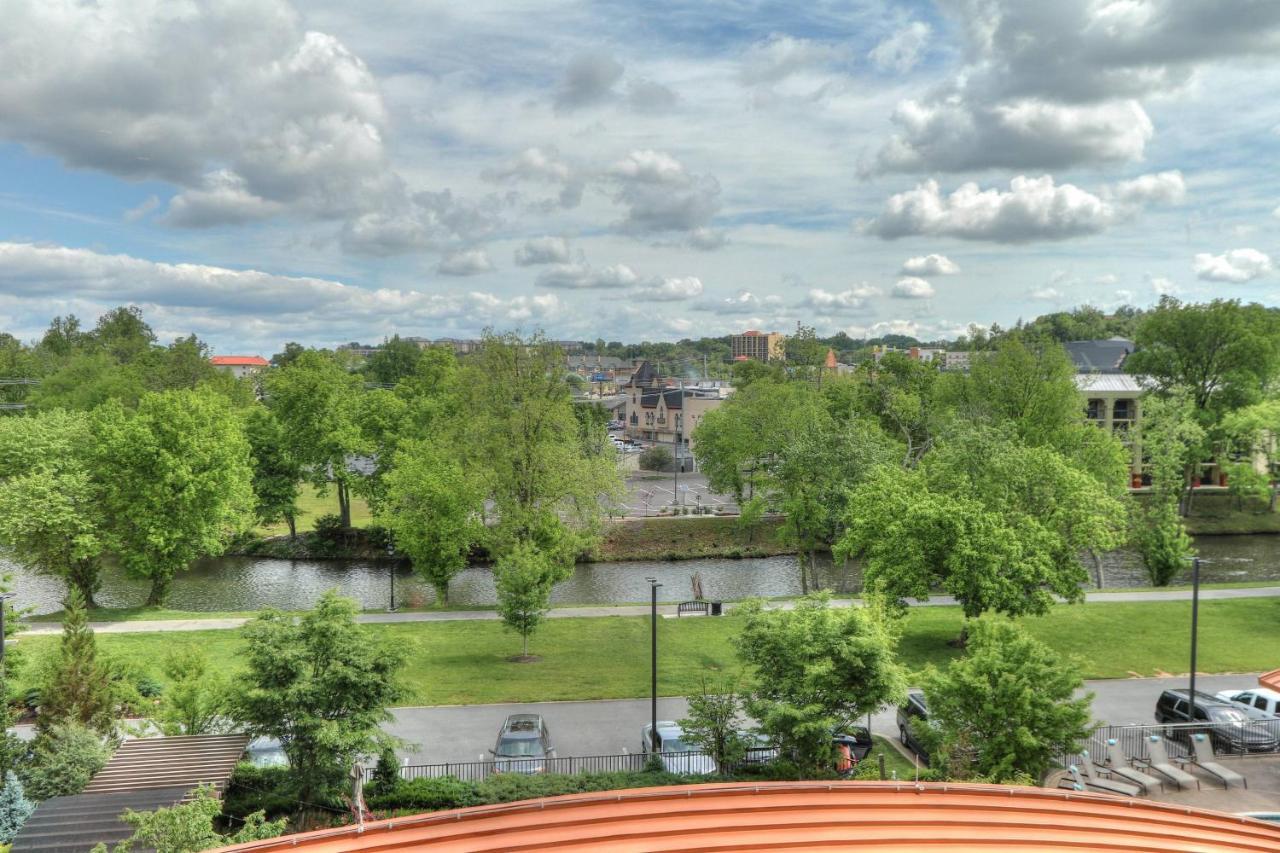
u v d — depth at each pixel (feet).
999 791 54.54
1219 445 263.49
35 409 294.66
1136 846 49.96
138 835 51.24
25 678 104.12
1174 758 83.10
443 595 164.55
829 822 48.67
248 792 72.49
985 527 120.88
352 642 70.74
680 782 73.00
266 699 68.18
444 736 93.91
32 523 148.46
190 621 143.64
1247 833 54.03
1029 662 73.67
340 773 69.77
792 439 213.46
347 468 239.71
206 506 164.55
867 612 89.97
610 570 220.02
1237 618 142.00
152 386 332.39
